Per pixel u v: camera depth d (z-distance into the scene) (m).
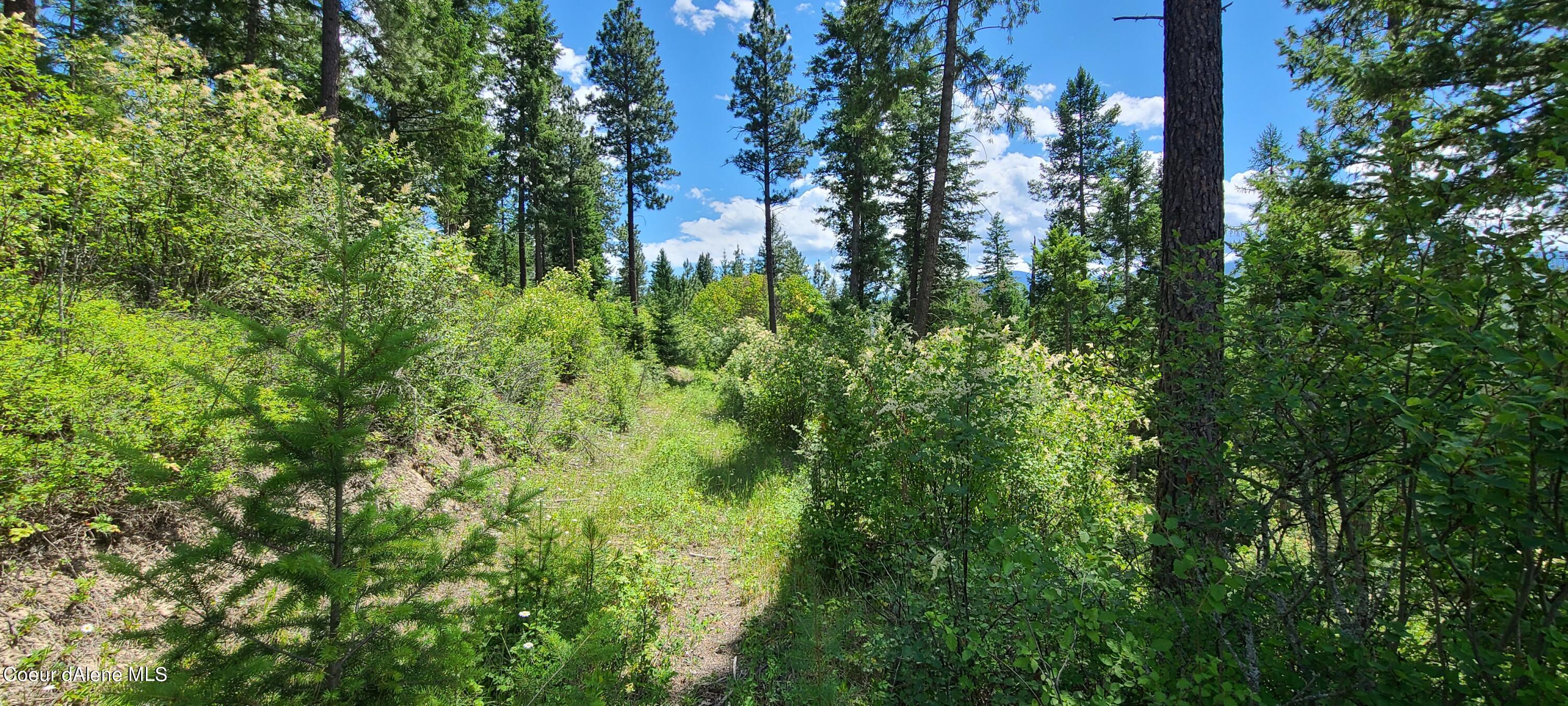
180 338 3.98
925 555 3.42
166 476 1.71
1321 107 6.82
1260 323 2.19
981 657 2.65
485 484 2.32
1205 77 3.58
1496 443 1.62
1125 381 3.21
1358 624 2.10
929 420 3.41
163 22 11.04
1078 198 24.20
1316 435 2.11
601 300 16.16
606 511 5.83
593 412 9.33
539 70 24.20
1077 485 4.64
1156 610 2.34
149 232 5.30
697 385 17.14
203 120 6.12
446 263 6.21
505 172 24.45
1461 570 1.84
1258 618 2.21
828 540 4.66
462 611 2.21
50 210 3.93
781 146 22.92
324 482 1.87
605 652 2.55
